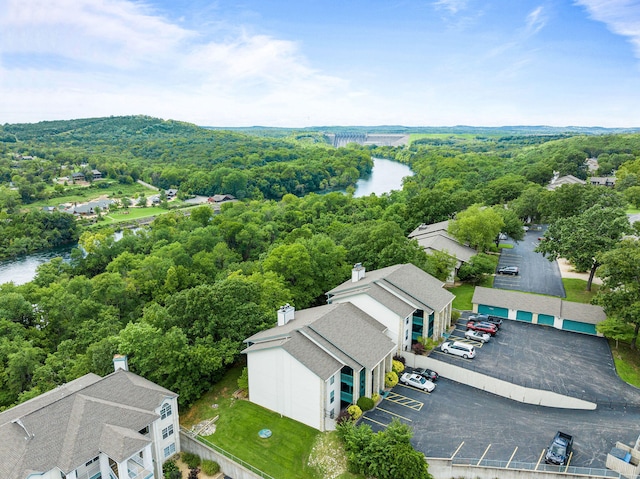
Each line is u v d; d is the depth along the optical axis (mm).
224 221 117812
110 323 66875
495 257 96250
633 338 57438
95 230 156500
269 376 47938
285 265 72250
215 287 58406
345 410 46969
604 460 39438
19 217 155625
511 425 45062
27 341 64500
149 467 39000
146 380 46344
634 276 55531
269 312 57938
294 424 46219
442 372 54500
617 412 46469
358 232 87938
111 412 39312
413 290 60719
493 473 38875
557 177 176875
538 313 65875
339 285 70188
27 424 36406
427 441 42906
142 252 110188
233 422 47094
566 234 76125
